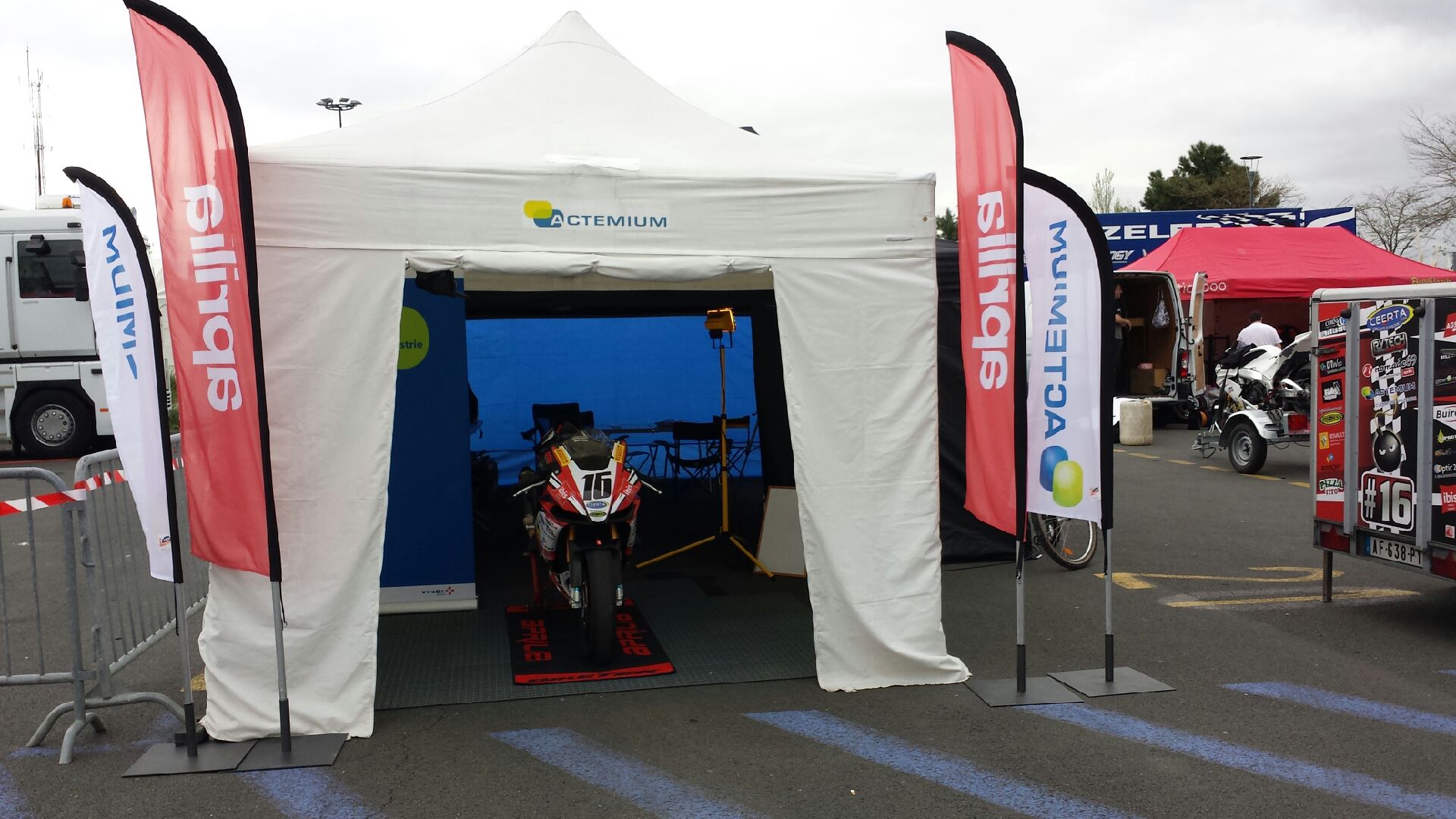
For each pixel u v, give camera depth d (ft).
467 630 19.80
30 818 12.19
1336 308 23.15
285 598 14.42
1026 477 15.61
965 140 15.96
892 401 16.71
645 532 29.76
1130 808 12.25
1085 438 16.01
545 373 37.91
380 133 16.81
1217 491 36.11
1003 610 21.20
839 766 13.48
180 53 13.03
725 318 24.97
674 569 25.07
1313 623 19.99
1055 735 14.49
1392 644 18.63
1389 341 19.42
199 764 13.52
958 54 15.85
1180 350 56.24
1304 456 44.65
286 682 14.01
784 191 16.29
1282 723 14.88
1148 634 19.36
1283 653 18.15
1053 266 15.99
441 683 16.72
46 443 47.55
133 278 13.50
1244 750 13.92
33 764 13.75
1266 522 30.45
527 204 15.46
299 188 14.58
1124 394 59.36
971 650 18.60
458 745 14.21
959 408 25.34
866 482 16.56
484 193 15.30
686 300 27.89
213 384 13.61
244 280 13.23
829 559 16.33
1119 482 38.47
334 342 14.70
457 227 15.23
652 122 19.07
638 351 38.34
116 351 13.89
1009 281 15.39
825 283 16.44
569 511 17.83
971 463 16.71
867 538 16.52
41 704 16.02
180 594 13.73
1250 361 41.63
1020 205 14.96
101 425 47.57
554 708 15.66
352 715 14.49
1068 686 16.37
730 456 37.35
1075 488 16.22
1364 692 16.16
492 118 17.98
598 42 21.31
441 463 21.12
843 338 16.52
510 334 37.55
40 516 33.50
